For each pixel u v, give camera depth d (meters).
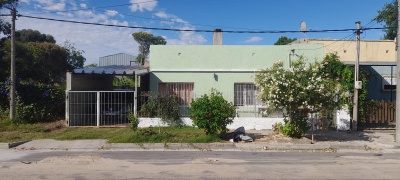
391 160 9.25
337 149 11.29
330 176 7.36
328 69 15.44
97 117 15.48
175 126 15.24
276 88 11.57
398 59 12.17
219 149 11.20
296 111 12.18
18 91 15.71
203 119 11.96
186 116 15.66
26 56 27.80
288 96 11.53
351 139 12.75
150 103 15.46
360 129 15.27
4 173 7.57
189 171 7.84
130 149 11.11
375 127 15.50
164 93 15.66
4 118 15.23
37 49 35.44
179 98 16.97
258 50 16.84
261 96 12.17
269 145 11.39
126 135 12.58
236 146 11.45
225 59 16.88
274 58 16.81
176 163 8.77
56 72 38.50
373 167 8.30
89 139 12.62
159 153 10.34
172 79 16.88
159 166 8.39
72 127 15.20
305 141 11.98
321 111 12.74
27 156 9.72
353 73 15.44
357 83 14.95
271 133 13.91
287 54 16.84
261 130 14.91
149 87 16.98
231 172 7.75
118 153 10.30
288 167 8.31
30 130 13.95
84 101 15.52
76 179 7.06
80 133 13.52
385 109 15.45
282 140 12.09
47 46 37.38
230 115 12.23
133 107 15.89
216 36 18.80
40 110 15.93
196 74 16.84
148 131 12.53
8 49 24.19
